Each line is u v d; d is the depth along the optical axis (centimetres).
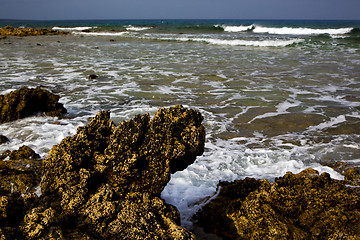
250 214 336
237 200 379
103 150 357
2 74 1423
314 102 984
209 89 1169
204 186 477
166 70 1555
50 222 277
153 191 333
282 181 398
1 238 255
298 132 738
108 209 301
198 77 1385
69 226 299
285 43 2630
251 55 2116
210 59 1939
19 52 2297
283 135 721
